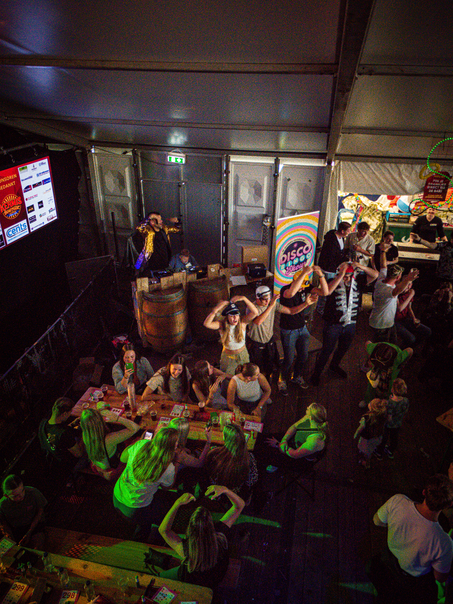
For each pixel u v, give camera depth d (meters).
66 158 8.91
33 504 3.69
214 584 3.03
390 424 4.71
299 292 5.53
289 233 6.23
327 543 4.14
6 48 3.64
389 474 4.91
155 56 3.66
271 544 4.12
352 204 9.89
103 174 9.71
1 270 7.13
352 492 4.68
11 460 4.87
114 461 4.44
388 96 4.68
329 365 6.87
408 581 3.05
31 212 7.76
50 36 3.26
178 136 7.73
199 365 4.82
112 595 2.97
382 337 6.14
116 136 8.35
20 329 7.75
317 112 5.27
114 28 3.05
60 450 4.27
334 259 7.45
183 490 4.31
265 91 4.44
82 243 10.59
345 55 3.17
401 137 6.70
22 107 6.07
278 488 4.70
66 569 3.16
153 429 4.48
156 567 3.56
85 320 6.95
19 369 5.05
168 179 9.51
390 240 7.80
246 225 9.60
